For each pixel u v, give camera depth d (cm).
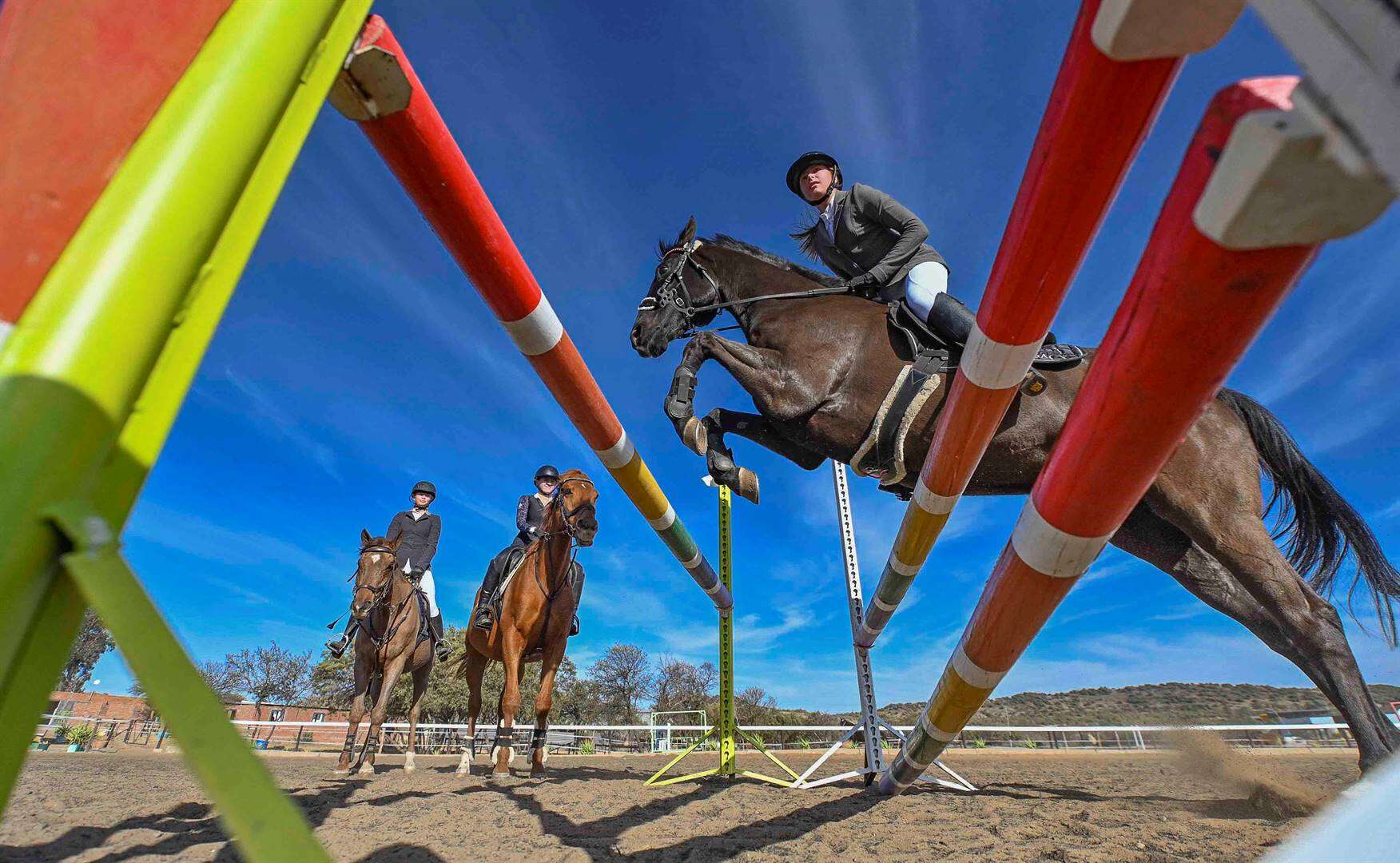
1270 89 36
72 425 38
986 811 376
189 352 46
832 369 296
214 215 46
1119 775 659
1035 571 90
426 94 88
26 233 41
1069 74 61
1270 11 33
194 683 39
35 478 37
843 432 298
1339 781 446
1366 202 31
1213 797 413
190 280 46
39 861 256
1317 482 304
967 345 115
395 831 325
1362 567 298
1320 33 29
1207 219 37
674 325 371
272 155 53
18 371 38
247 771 38
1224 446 287
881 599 328
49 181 42
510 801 439
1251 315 45
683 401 312
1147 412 56
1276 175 30
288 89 53
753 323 343
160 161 44
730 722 593
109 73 46
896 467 285
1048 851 256
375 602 661
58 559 38
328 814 379
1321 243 37
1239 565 276
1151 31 47
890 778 274
